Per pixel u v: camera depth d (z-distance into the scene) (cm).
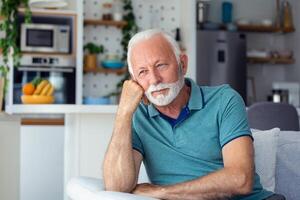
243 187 182
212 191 182
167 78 197
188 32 618
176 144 204
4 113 304
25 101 362
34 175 465
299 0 693
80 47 589
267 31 708
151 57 196
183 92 206
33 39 582
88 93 625
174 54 200
